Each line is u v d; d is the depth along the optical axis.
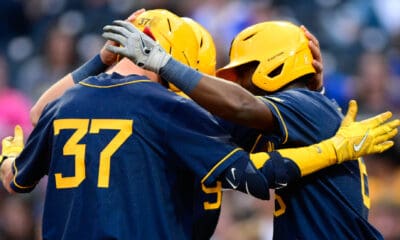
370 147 16.56
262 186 15.84
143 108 15.98
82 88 16.48
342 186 16.92
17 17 44.31
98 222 15.64
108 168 15.81
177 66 15.69
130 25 15.77
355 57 38.53
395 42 40.41
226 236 29.41
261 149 17.27
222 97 15.64
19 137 18.17
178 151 15.88
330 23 39.75
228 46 36.84
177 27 16.97
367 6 41.44
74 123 16.17
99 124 16.03
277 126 16.33
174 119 15.93
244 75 17.80
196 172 15.84
